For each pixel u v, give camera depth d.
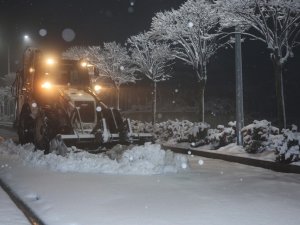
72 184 8.53
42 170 10.32
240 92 13.80
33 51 14.66
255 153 12.57
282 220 6.03
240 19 13.54
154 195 7.56
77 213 6.36
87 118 12.67
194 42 17.77
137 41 22.44
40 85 14.02
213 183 8.73
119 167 10.05
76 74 14.69
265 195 7.60
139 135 12.21
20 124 15.28
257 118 32.16
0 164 11.24
